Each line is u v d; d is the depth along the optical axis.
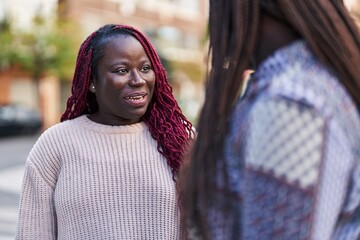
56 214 2.27
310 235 1.03
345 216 1.13
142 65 2.25
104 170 2.20
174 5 34.59
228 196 1.17
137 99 2.24
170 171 2.23
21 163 15.63
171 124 2.30
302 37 1.18
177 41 34.66
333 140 1.06
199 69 34.38
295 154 1.04
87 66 2.28
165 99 2.35
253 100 1.14
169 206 2.18
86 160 2.21
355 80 1.14
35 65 27.14
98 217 2.16
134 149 2.23
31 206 2.28
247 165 1.10
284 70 1.13
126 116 2.26
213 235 1.19
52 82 29.53
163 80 2.33
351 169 1.09
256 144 1.09
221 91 1.21
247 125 1.13
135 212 2.18
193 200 1.23
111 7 31.06
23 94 28.56
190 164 1.24
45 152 2.26
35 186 2.26
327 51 1.14
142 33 2.30
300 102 1.06
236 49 1.20
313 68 1.13
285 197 1.04
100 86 2.26
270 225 1.06
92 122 2.29
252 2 1.20
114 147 2.23
